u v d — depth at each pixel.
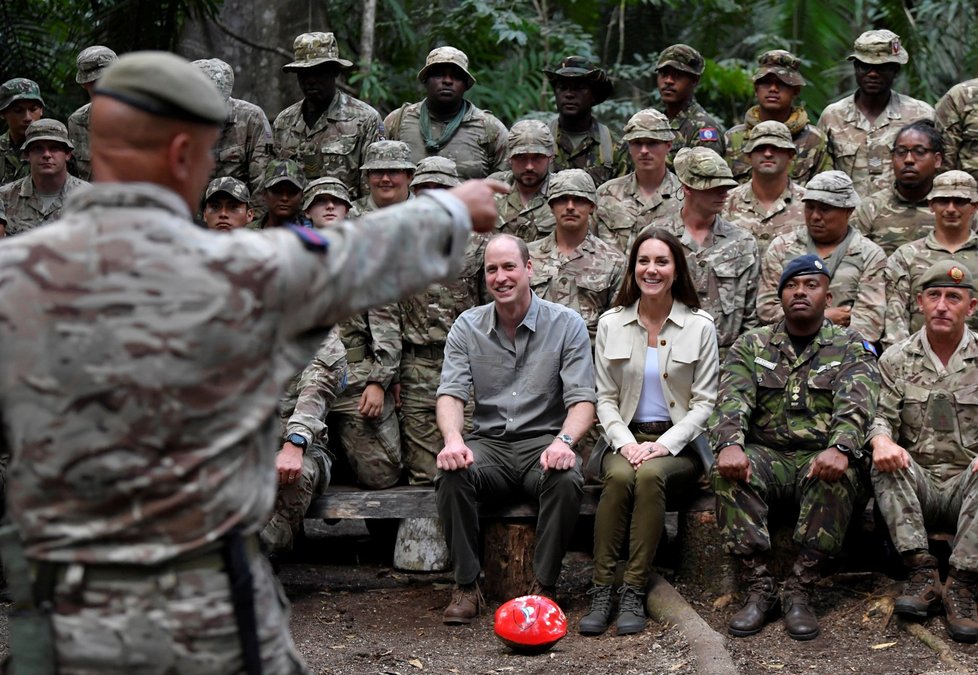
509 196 5.89
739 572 4.90
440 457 4.69
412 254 2.00
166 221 1.85
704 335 4.92
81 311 1.79
